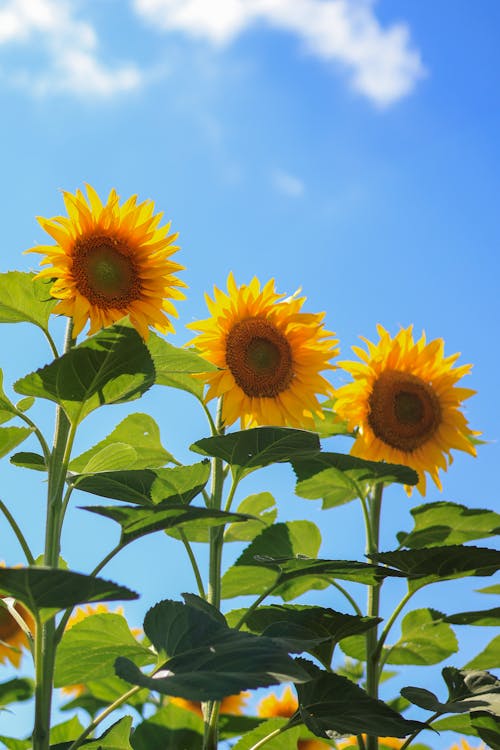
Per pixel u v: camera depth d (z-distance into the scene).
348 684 2.00
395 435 2.33
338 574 2.10
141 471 2.02
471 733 2.16
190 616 1.86
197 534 2.28
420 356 2.37
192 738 2.11
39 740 1.80
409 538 2.24
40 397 1.88
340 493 2.27
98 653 2.09
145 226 2.08
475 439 2.41
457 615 2.17
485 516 2.21
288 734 2.16
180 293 2.11
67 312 2.00
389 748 2.27
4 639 2.33
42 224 2.02
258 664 1.77
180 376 2.19
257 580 2.29
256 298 2.26
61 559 2.16
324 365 2.29
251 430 2.02
